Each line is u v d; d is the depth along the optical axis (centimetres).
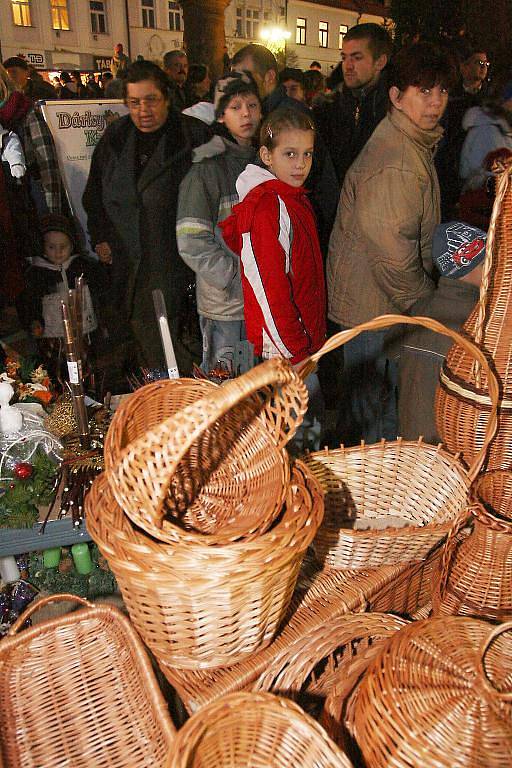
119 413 108
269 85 229
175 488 122
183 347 270
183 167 238
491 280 129
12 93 243
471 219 196
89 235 261
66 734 109
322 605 117
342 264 217
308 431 227
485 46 254
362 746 87
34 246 250
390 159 191
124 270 258
